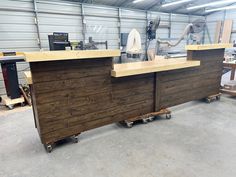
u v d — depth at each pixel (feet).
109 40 22.15
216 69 11.96
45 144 6.87
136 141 7.53
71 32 19.20
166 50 16.65
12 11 15.51
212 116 9.85
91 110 7.63
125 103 8.58
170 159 6.32
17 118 10.33
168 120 9.50
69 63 6.64
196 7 26.48
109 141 7.60
